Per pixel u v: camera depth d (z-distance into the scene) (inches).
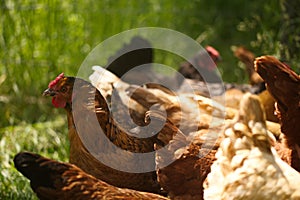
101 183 247.0
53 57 447.8
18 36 443.2
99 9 480.1
